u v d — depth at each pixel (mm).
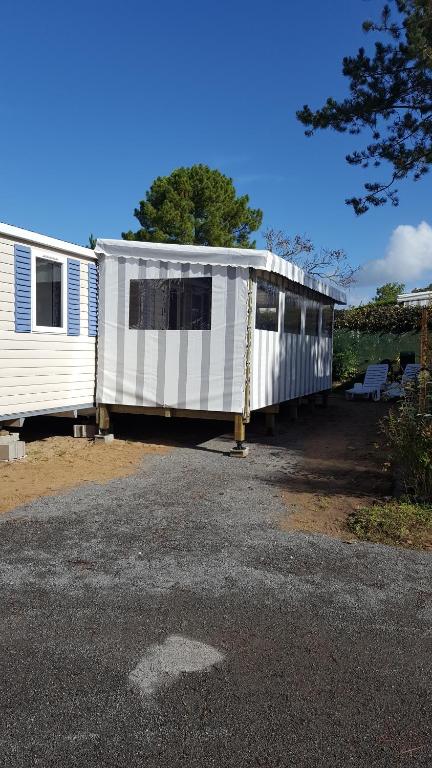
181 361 8125
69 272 8180
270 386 9094
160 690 2559
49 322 8023
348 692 2564
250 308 7754
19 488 5871
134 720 2363
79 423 10133
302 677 2668
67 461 7266
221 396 7906
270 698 2514
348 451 8289
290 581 3684
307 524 4840
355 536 4547
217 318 7887
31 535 4469
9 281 7215
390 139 10969
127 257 8398
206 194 25797
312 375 12141
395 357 18000
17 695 2506
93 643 2922
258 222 28141
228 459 7633
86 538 4418
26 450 7898
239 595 3475
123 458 7547
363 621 3189
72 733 2283
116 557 4043
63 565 3889
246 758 2168
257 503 5465
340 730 2322
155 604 3344
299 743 2248
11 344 7297
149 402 8367
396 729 2334
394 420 6180
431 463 5262
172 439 9156
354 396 15969
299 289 10750
